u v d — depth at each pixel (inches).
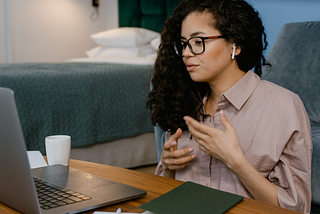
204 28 33.0
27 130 69.9
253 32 34.2
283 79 64.7
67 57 164.1
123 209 22.7
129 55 135.9
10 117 19.6
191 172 36.5
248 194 32.8
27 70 81.2
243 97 34.1
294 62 64.5
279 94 33.3
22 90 71.5
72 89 78.3
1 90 19.6
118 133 84.3
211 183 35.4
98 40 147.1
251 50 35.2
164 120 39.6
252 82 34.6
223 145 29.3
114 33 141.3
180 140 38.2
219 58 33.4
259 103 33.8
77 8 164.6
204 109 38.3
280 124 32.1
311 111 60.9
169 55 38.6
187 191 24.8
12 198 22.1
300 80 62.9
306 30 65.3
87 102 79.4
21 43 148.3
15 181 21.0
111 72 87.4
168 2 136.6
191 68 34.2
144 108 89.7
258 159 32.5
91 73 84.3
